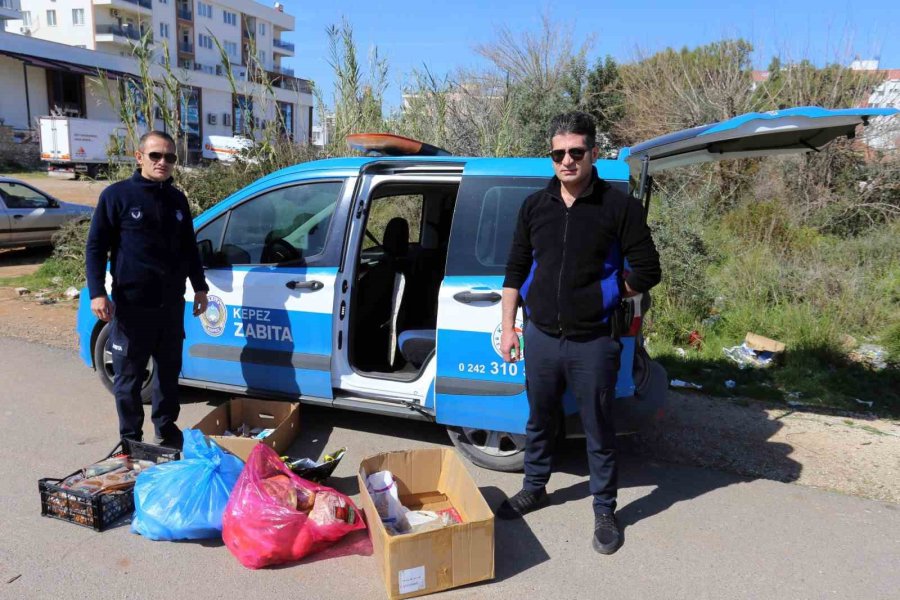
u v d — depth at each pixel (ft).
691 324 21.56
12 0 165.27
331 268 12.85
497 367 11.50
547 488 11.87
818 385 17.54
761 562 9.66
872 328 21.68
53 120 86.79
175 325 12.33
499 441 12.33
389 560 8.40
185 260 12.43
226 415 12.98
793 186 34.04
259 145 29.58
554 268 9.43
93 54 133.59
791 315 21.47
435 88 33.68
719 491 11.84
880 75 35.53
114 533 9.95
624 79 50.49
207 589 8.73
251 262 13.70
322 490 9.91
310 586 8.85
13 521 10.19
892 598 8.89
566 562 9.59
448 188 15.38
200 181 29.09
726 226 30.78
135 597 8.54
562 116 8.95
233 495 9.44
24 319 22.91
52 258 31.40
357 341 15.02
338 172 13.05
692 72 43.60
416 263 15.83
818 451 13.62
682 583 9.14
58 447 12.85
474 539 8.80
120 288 11.66
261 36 212.64
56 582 8.78
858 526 10.70
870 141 32.99
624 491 11.79
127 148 27.78
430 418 12.37
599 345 9.47
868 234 30.07
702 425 14.90
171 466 10.25
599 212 9.15
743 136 10.21
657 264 9.16
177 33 181.16
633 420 11.47
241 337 13.67
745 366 19.02
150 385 14.83
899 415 16.01
